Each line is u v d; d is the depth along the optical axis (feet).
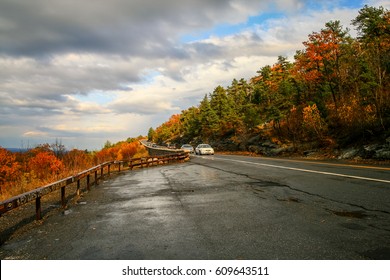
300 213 21.59
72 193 38.96
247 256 14.08
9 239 19.27
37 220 24.17
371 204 22.98
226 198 28.81
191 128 265.13
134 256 14.78
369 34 89.35
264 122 152.25
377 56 76.95
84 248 16.35
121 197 33.06
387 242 14.96
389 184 30.60
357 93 86.94
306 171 46.11
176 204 27.27
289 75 151.74
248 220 20.33
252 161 75.92
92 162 99.50
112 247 16.24
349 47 105.40
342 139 79.92
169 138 394.11
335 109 93.35
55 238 18.69
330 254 13.85
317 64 105.50
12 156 98.73
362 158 61.87
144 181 47.42
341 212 21.25
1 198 45.03
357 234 16.33
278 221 19.74
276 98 124.57
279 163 64.59
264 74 185.06
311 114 92.22
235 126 178.81
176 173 57.72
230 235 17.19
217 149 184.14
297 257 13.70
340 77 104.73
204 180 43.78
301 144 98.63
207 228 18.85
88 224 21.67
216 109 226.38
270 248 14.87
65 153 96.53
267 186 34.68
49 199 35.32
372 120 70.18
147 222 21.22
